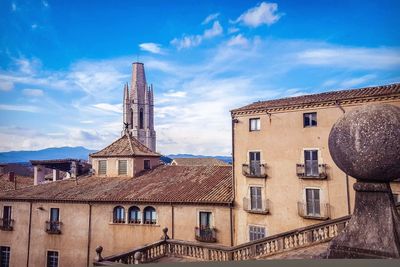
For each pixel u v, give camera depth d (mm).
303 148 27750
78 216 29828
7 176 39531
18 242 31422
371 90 26828
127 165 33875
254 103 33188
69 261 29438
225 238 26750
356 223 6531
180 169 33625
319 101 26906
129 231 28297
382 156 6004
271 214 27859
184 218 27375
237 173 29766
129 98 140875
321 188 26641
